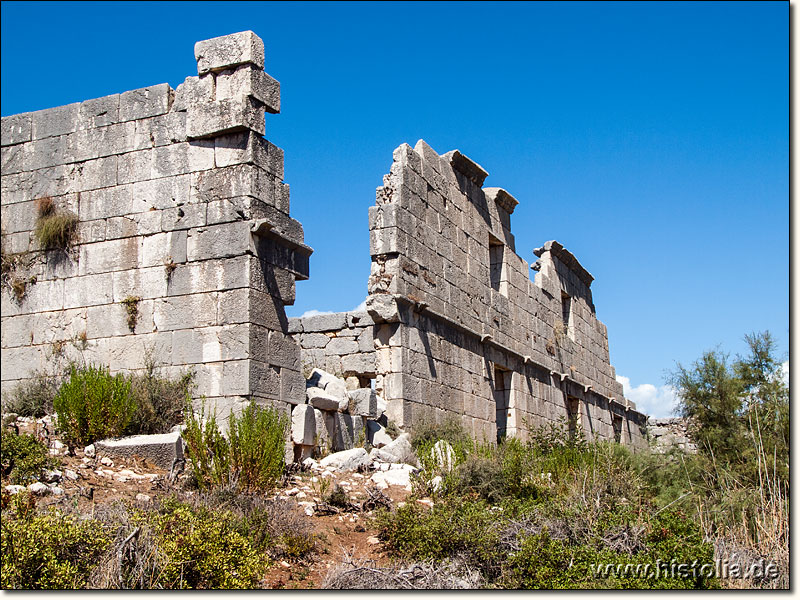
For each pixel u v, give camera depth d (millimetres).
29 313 17188
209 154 16281
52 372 16688
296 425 15609
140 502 11133
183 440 13688
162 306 16062
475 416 23969
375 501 13281
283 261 16469
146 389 14992
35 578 8609
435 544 11523
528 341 28984
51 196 17516
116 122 17266
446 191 23906
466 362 23812
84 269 16906
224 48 16469
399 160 21250
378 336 20438
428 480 14531
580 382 34438
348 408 18078
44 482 11547
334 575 10273
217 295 15625
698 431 24219
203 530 9695
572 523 12625
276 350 15867
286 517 11648
